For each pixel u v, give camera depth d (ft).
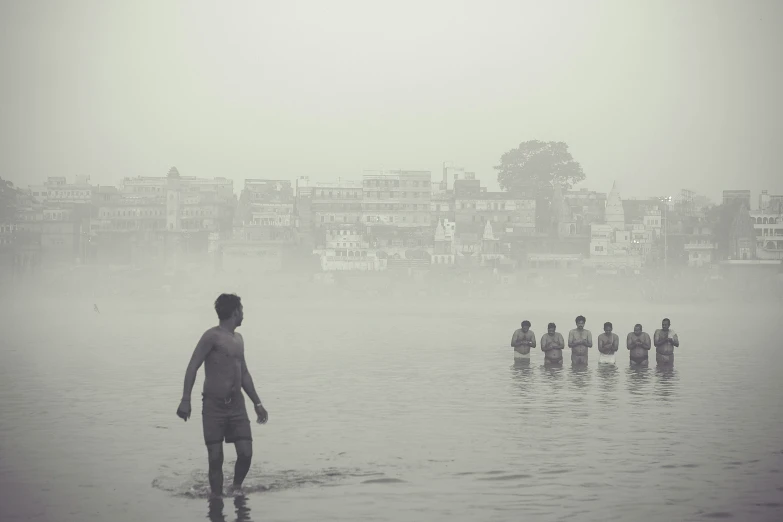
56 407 97.45
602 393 107.04
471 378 124.98
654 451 71.61
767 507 55.26
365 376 130.21
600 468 65.62
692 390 110.22
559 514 53.62
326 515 53.52
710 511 54.34
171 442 76.18
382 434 79.51
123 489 59.88
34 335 242.99
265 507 55.31
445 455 70.08
